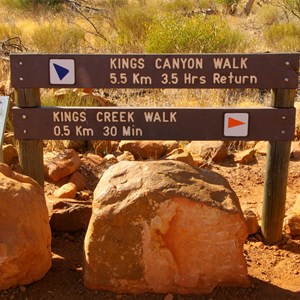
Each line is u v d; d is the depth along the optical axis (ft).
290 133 11.23
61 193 13.85
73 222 11.81
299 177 15.89
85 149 17.56
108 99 22.04
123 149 17.13
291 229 12.08
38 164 11.78
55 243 11.47
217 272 9.44
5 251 8.86
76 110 11.37
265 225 11.78
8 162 15.87
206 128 11.29
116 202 9.30
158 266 9.34
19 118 11.45
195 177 9.73
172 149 17.19
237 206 9.45
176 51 29.14
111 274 9.40
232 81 11.05
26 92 11.35
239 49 31.50
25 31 39.09
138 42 32.60
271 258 11.16
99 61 11.10
